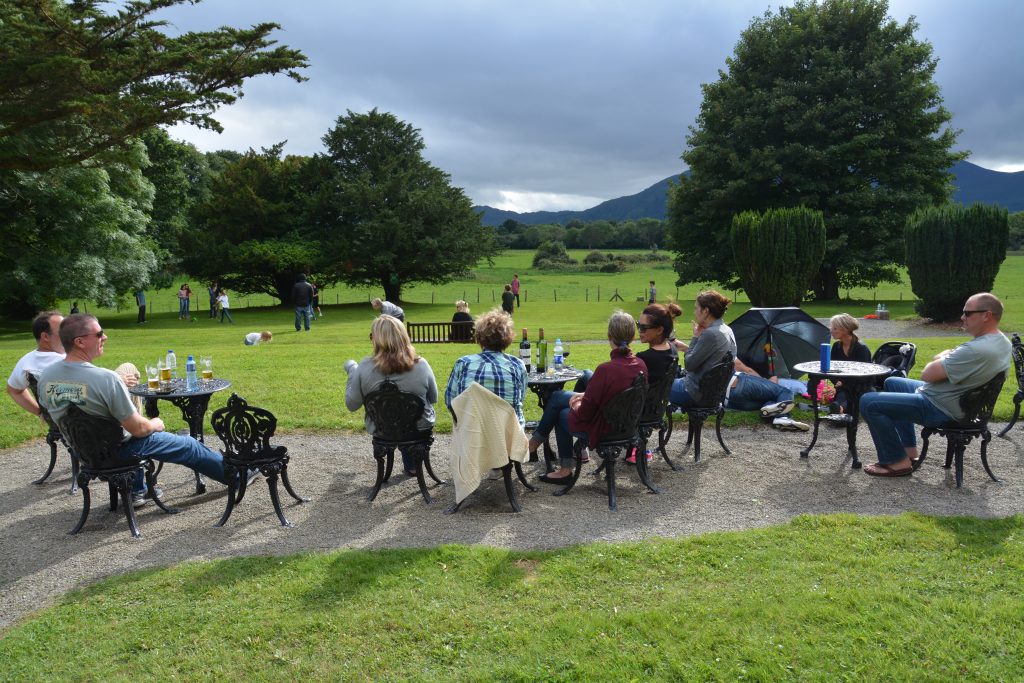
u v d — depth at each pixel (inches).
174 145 2016.5
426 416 232.7
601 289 2396.7
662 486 239.3
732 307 1424.7
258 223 1892.2
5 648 140.3
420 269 1936.5
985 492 223.9
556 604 151.4
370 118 2003.0
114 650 138.9
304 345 688.4
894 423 240.1
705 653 130.3
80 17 489.1
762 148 1540.4
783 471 253.1
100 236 1213.7
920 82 1459.2
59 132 518.3
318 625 145.4
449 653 134.0
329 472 264.1
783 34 1520.7
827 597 149.0
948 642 130.6
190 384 260.4
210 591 161.8
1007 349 217.8
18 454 297.3
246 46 497.0
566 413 234.5
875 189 1503.4
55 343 251.4
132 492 232.5
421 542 191.8
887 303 1455.5
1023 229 3831.2
